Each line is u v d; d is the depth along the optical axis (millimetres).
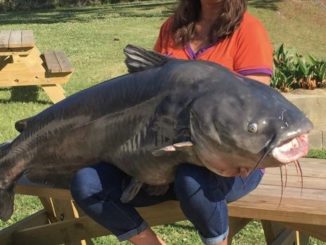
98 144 2613
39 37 13680
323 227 2668
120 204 2588
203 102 2301
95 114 2596
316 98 6289
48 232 3297
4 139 6348
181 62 2479
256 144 2225
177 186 2445
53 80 7625
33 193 2971
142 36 13188
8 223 4406
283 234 3662
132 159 2506
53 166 2822
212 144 2285
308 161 3189
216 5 2918
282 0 16375
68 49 11781
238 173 2361
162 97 2404
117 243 4156
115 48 11727
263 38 2875
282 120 2229
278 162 2227
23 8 24891
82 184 2582
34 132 2824
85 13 19594
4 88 8570
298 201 2629
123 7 20531
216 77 2363
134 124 2473
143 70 2551
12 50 7469
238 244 4156
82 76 9320
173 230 4355
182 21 3049
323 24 15367
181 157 2395
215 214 2455
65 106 2713
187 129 2328
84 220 3197
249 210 2604
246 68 2816
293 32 14586
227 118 2250
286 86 6680
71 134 2684
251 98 2281
